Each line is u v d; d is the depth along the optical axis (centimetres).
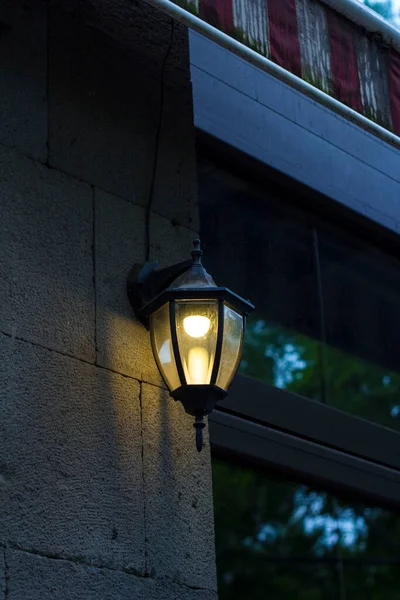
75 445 455
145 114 557
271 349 617
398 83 559
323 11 532
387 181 740
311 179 684
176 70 588
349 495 608
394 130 549
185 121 579
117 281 505
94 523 448
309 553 573
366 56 547
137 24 577
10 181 480
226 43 479
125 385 487
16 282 463
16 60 507
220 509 548
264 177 662
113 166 529
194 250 486
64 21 539
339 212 698
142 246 525
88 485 454
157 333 470
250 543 553
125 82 555
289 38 510
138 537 462
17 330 454
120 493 464
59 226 492
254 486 566
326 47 528
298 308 647
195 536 485
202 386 448
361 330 679
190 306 458
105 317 493
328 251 689
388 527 616
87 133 524
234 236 633
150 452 484
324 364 642
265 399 584
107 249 508
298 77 507
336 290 679
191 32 645
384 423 656
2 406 436
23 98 502
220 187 639
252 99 668
